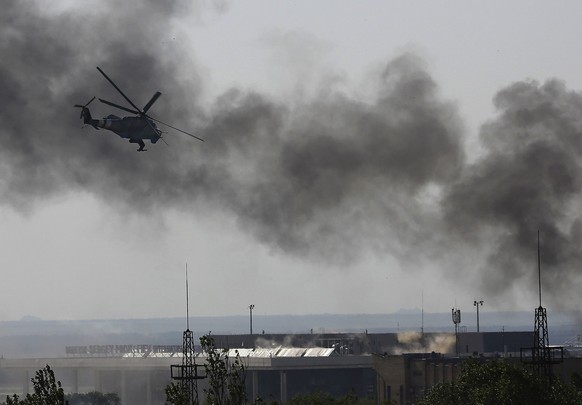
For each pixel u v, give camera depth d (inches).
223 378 7544.3
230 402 7559.1
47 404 7598.4
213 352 7613.2
